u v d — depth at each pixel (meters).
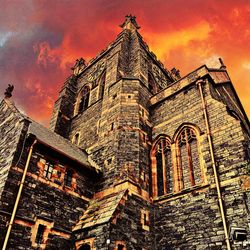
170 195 16.05
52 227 13.71
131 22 32.62
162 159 18.44
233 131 15.33
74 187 16.05
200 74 19.69
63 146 18.75
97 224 13.42
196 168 16.31
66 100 29.48
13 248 11.81
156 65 31.61
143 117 20.48
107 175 17.08
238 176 13.67
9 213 12.37
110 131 19.69
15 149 14.21
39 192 14.11
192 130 17.75
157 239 15.05
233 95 23.92
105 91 24.39
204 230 13.52
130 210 14.59
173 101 20.58
